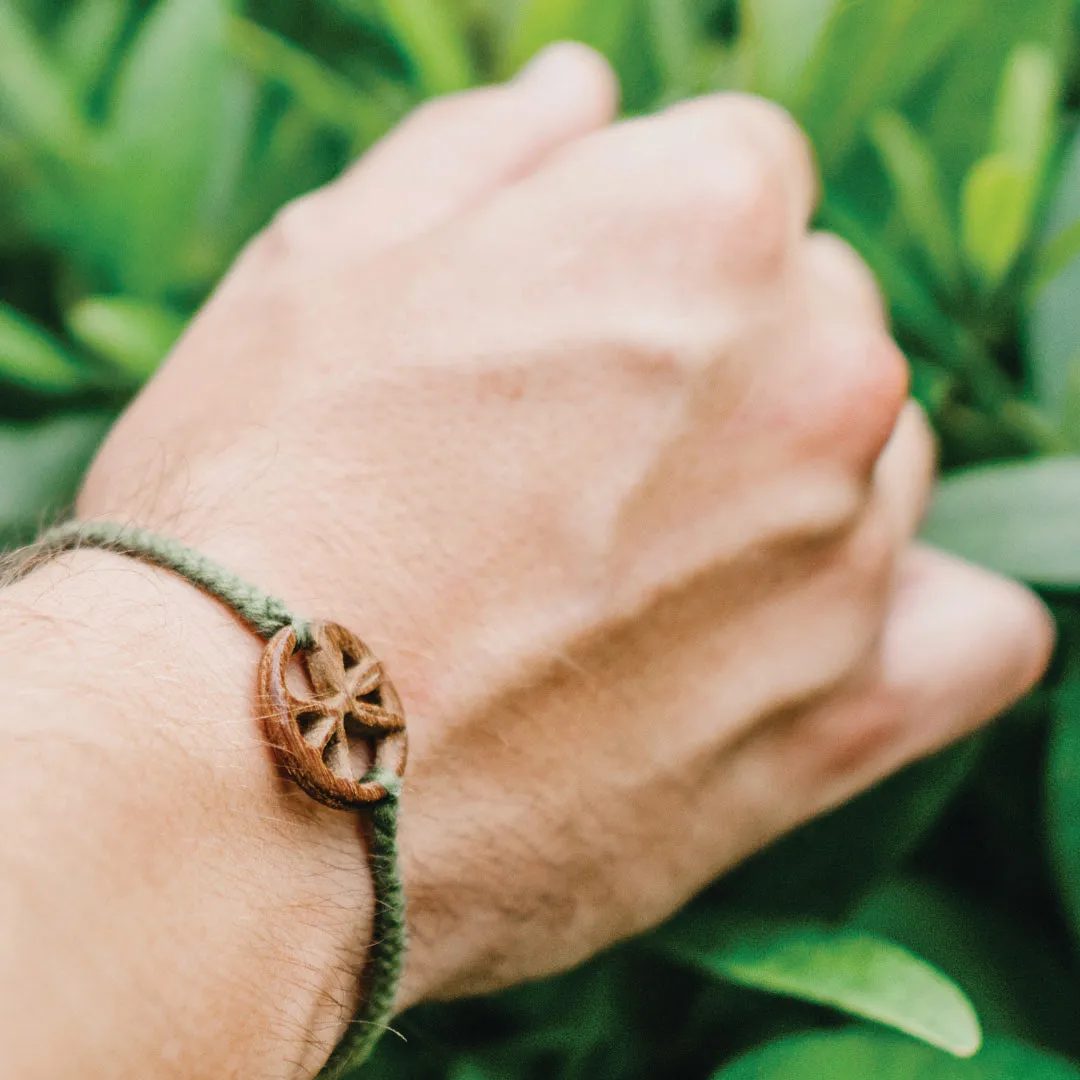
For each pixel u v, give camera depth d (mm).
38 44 390
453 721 298
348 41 394
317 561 298
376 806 280
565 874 306
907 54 343
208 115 368
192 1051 260
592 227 316
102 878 257
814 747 317
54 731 263
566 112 341
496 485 305
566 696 303
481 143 341
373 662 287
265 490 302
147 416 320
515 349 309
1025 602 325
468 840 300
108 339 350
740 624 311
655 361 307
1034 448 353
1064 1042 322
